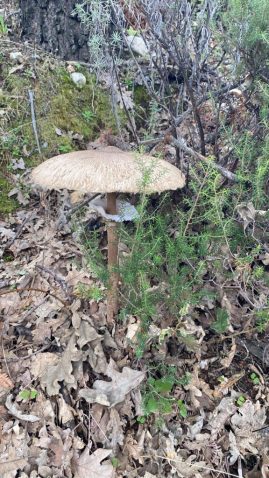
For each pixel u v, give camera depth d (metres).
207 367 0.54
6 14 0.86
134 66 0.76
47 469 0.44
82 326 0.52
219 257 0.52
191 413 0.51
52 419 0.47
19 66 0.74
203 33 0.57
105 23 0.63
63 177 0.40
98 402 0.48
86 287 0.56
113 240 0.47
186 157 0.65
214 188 0.46
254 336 0.56
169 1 0.56
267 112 0.52
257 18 0.52
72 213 0.62
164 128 0.72
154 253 0.50
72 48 0.79
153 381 0.50
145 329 0.49
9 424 0.47
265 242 0.55
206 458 0.48
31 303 0.57
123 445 0.48
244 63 0.55
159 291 0.50
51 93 0.73
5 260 0.62
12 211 0.67
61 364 0.50
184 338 0.51
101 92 0.77
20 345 0.53
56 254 0.62
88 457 0.46
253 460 0.49
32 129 0.71
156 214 0.57
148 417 0.49
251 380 0.54
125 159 0.42
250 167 0.55
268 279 0.53
